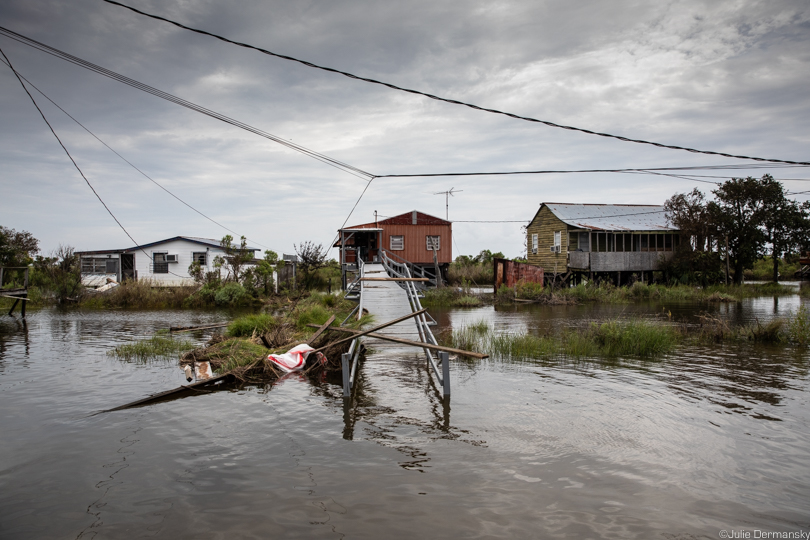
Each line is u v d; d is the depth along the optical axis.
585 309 22.88
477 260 51.69
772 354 11.36
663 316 19.36
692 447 5.89
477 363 10.74
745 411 7.18
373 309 14.31
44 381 9.24
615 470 5.30
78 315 21.41
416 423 6.85
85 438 6.34
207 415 7.29
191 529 4.24
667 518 4.36
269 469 5.40
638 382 8.88
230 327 14.30
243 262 28.81
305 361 10.62
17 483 5.10
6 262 27.55
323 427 6.73
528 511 4.48
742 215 33.22
